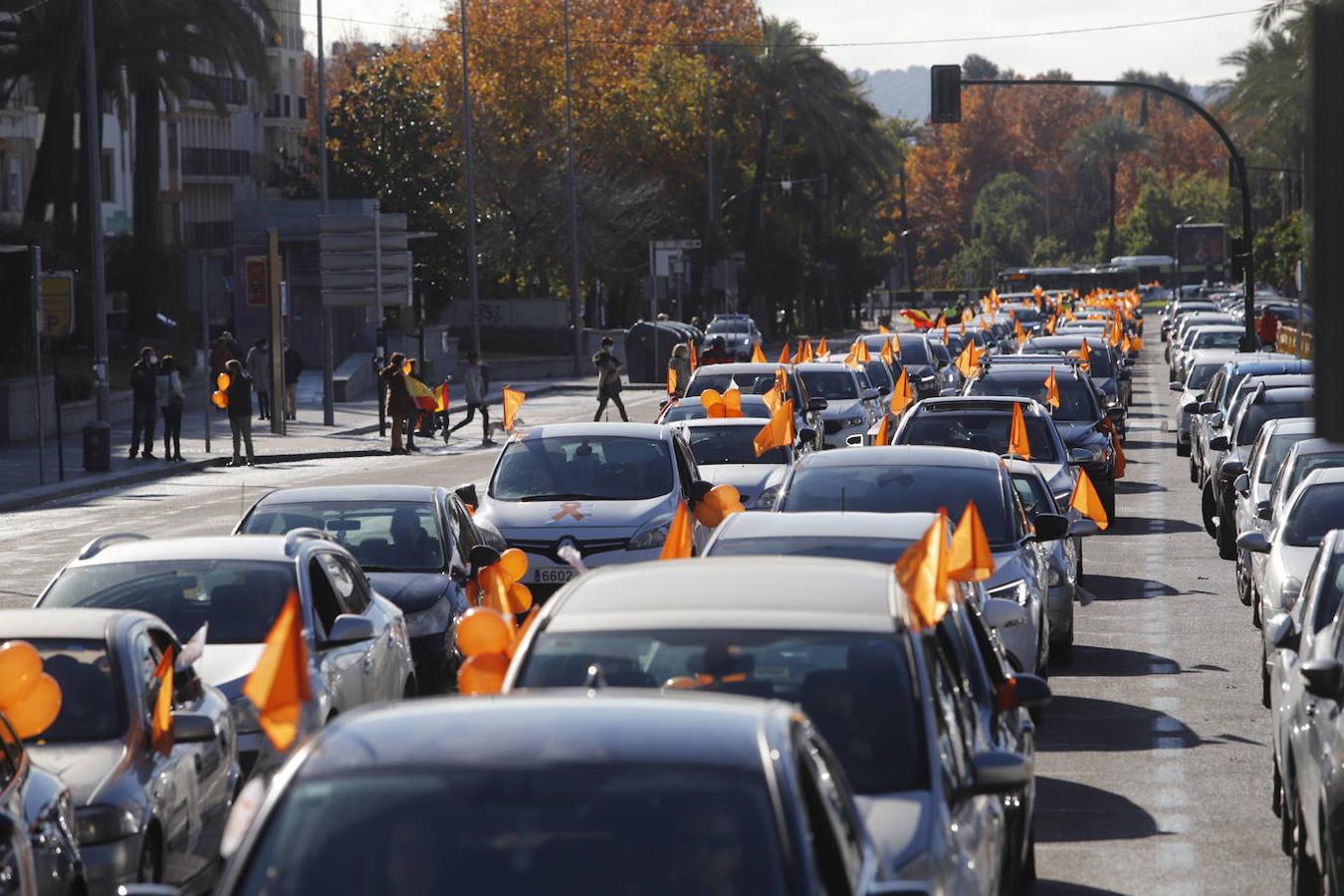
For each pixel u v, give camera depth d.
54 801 18.84
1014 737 20.91
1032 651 34.31
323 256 125.00
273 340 120.44
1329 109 13.06
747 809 11.48
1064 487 51.06
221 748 24.02
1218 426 70.69
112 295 163.25
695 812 11.45
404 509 39.72
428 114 190.75
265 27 137.12
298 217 167.38
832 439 80.81
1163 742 32.47
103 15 128.25
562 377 193.38
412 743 12.14
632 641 17.12
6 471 91.56
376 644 30.14
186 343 150.75
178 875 21.97
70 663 22.36
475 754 11.95
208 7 133.00
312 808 11.70
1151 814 27.34
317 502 39.97
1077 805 28.00
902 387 67.25
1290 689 24.55
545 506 46.44
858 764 16.25
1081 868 24.39
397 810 11.59
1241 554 48.31
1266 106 190.38
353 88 192.12
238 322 127.81
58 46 128.88
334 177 186.62
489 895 11.09
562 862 11.22
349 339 175.12
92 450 90.94
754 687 16.66
